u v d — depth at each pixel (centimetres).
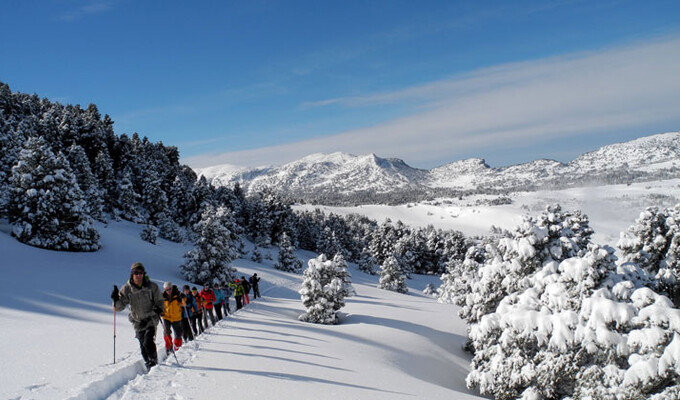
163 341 1180
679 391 937
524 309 1323
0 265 3030
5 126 5781
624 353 1057
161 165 10012
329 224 12006
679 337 955
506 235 1794
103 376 721
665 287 1825
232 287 2575
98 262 4003
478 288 1900
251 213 9744
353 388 841
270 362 996
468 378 1462
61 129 7831
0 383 680
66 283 2886
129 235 6003
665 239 2077
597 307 1113
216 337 1349
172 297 1054
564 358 1173
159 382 734
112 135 9281
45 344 1075
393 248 11288
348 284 2508
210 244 4044
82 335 1271
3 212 4119
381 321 2361
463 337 2334
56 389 641
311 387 793
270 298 3422
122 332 1388
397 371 1291
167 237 7062
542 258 1644
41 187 4041
